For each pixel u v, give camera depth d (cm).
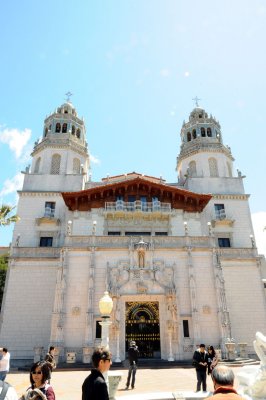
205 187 4044
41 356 2553
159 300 2836
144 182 3653
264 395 930
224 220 3731
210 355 1327
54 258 3319
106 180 4322
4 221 2133
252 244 3519
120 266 2923
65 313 2702
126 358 2609
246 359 2542
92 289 2780
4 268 4303
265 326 3148
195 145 4438
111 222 3531
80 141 4475
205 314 2803
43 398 501
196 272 2973
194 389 1407
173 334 2670
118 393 1348
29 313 3100
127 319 2791
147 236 3128
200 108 5016
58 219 3625
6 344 2964
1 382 466
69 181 3950
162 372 2073
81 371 2192
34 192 3806
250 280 3334
